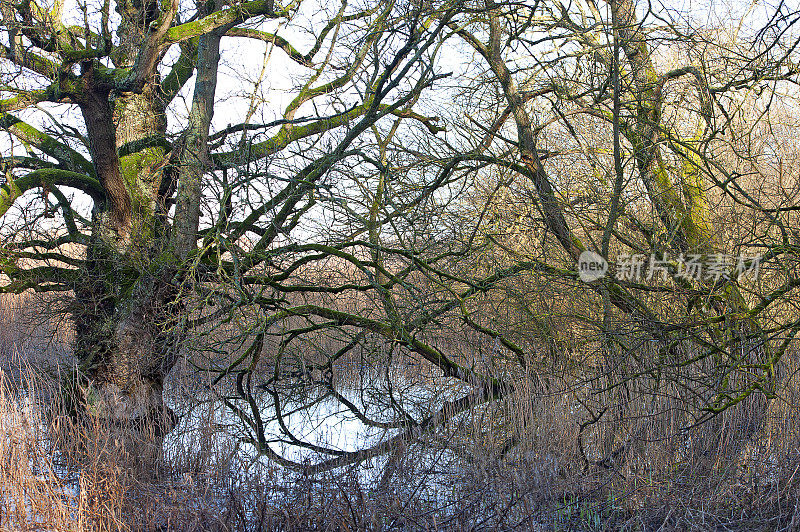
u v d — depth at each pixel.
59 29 6.99
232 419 8.60
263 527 5.05
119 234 7.53
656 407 6.68
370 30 6.76
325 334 9.74
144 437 6.98
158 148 8.09
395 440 7.47
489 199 7.07
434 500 5.80
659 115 6.73
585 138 7.79
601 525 5.24
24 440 6.37
